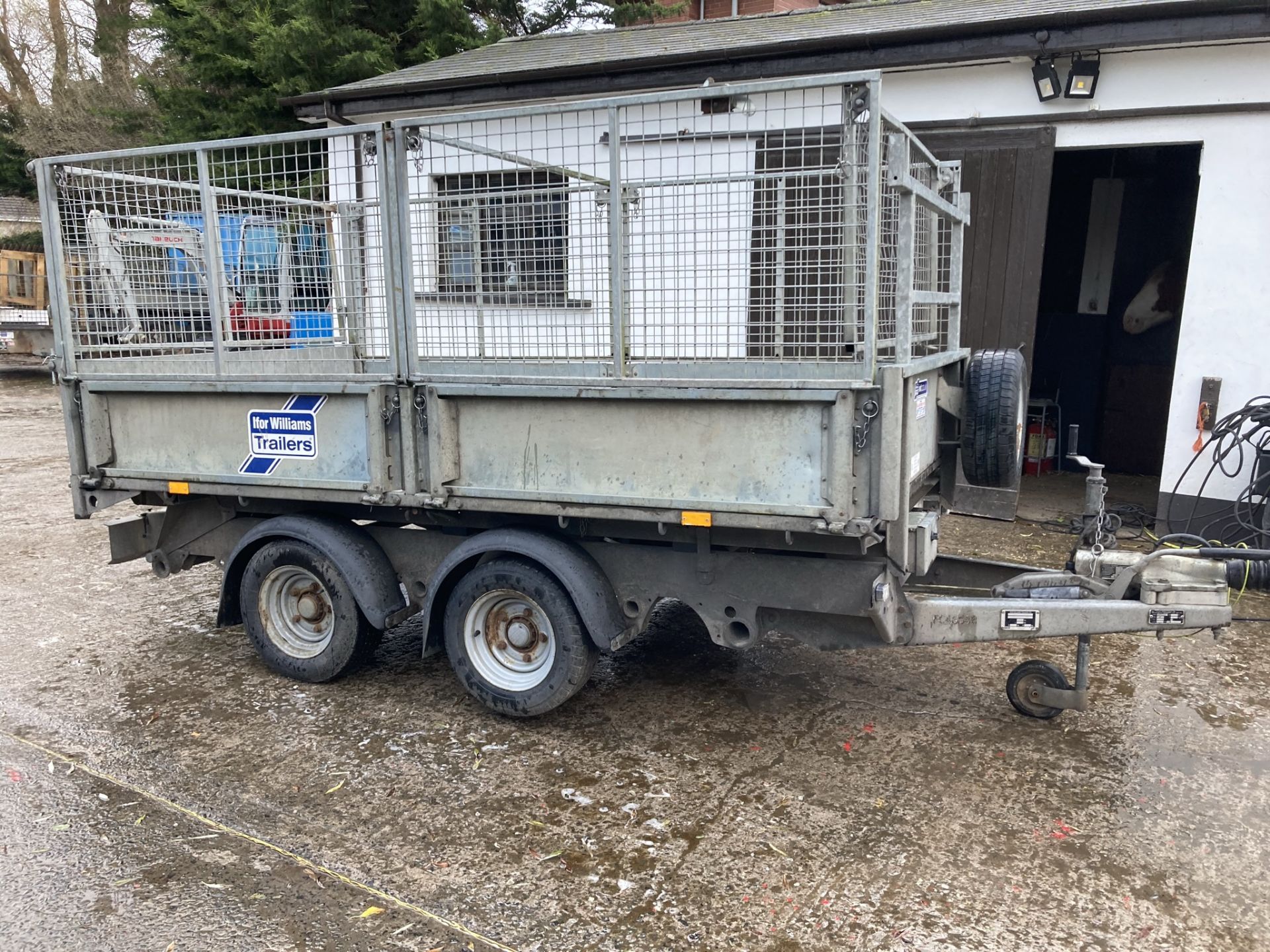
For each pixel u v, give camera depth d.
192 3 15.82
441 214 4.08
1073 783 3.51
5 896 2.88
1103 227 9.68
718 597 3.84
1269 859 3.02
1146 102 6.83
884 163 3.59
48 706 4.29
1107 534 4.21
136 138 18.97
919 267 4.38
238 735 3.99
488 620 4.12
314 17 14.47
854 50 7.41
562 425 3.70
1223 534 6.74
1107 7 6.54
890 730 3.98
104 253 4.68
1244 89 6.50
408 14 15.59
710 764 3.69
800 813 3.31
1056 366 10.02
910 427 3.48
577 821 3.28
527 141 7.02
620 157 3.65
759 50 7.59
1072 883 2.89
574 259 4.32
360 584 4.27
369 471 4.05
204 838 3.20
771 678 4.58
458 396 3.87
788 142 4.22
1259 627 5.23
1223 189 6.61
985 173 7.48
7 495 8.98
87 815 3.35
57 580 6.35
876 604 3.53
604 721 4.10
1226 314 6.66
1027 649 4.95
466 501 3.92
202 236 4.40
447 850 3.12
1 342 19.86
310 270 4.42
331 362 4.64
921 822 3.25
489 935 2.69
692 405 3.45
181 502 4.88
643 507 3.59
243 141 4.12
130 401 4.63
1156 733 3.93
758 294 3.90
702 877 2.95
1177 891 2.86
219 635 5.28
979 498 4.66
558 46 10.88
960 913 2.76
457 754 3.80
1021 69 7.20
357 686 4.52
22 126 21.92
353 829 3.25
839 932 2.68
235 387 4.27
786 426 3.31
